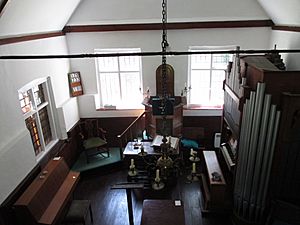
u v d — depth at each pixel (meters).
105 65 7.83
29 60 5.57
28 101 5.84
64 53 7.23
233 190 5.47
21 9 4.55
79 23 7.05
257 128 4.45
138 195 6.36
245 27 7.05
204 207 5.80
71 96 7.57
